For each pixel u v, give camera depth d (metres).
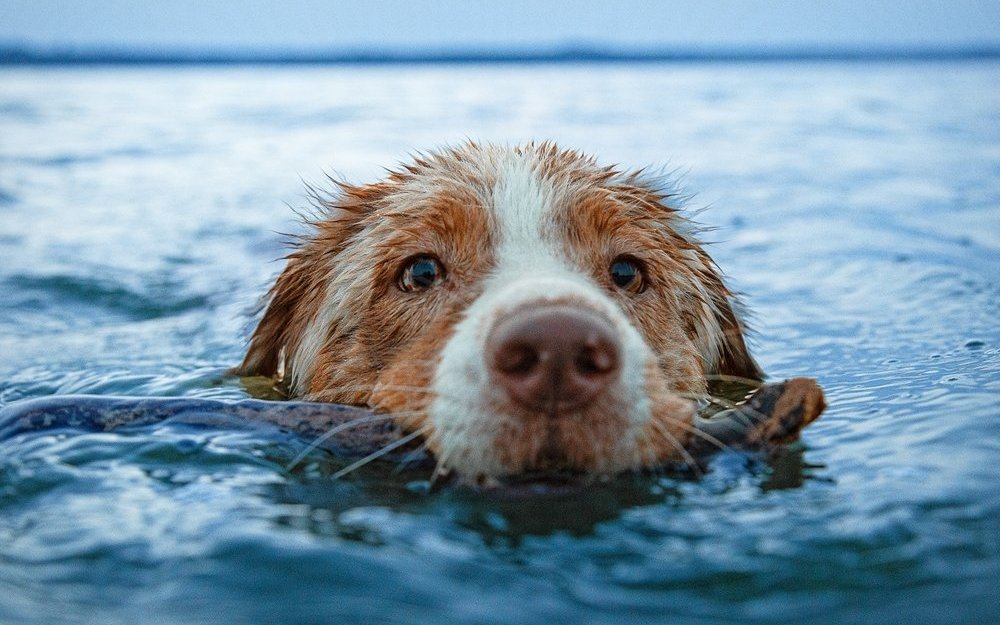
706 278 0.44
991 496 0.27
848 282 0.66
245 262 0.75
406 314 0.36
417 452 0.30
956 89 2.52
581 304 0.29
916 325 0.53
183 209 0.98
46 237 0.85
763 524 0.26
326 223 0.43
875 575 0.23
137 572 0.24
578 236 0.36
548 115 1.79
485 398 0.28
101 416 0.33
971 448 0.32
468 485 0.29
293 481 0.29
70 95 2.61
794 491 0.29
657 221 0.41
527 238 0.36
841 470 0.30
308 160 1.28
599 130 1.54
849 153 1.29
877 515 0.26
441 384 0.30
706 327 0.43
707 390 0.42
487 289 0.33
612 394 0.28
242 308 0.59
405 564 0.24
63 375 0.48
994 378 0.40
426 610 0.22
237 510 0.27
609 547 0.25
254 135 1.57
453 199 0.37
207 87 3.01
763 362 0.48
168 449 0.31
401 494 0.28
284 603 0.22
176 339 0.56
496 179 0.38
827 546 0.25
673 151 1.31
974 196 0.96
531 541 0.25
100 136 1.61
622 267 0.37
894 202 0.95
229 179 1.16
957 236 0.79
